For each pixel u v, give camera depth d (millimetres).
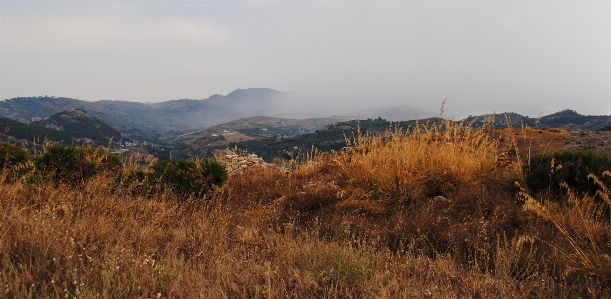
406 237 4465
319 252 3795
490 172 6629
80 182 6082
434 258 4039
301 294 3020
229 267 3328
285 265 3504
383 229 4699
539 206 4426
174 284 2885
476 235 4363
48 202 4723
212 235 4262
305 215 5633
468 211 5207
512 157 8406
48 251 3258
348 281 3299
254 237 4297
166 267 3205
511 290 3096
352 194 6129
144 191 5902
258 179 8328
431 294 2982
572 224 4379
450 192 5930
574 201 4895
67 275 2863
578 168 5621
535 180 5805
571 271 3418
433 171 6289
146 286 2869
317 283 3178
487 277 3303
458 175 6172
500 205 5188
